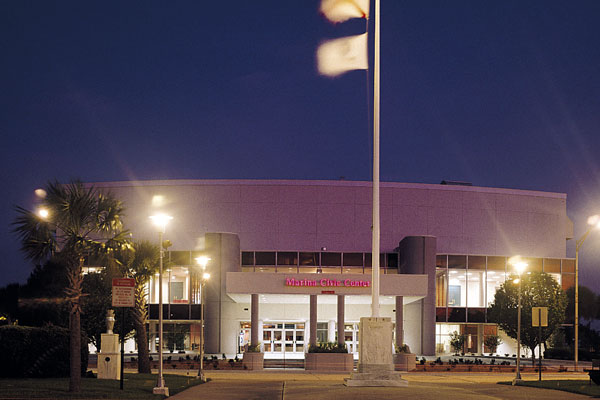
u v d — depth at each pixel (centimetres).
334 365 4288
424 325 5731
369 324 2686
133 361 4516
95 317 4181
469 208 6594
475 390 2667
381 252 6328
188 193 6412
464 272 6306
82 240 2389
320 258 6231
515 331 5266
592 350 7706
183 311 6066
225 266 5803
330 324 6128
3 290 4919
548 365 5128
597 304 7812
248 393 2459
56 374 2739
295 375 3894
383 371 2658
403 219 6444
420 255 5791
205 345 5750
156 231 6372
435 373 4247
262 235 6341
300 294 4941
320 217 6372
